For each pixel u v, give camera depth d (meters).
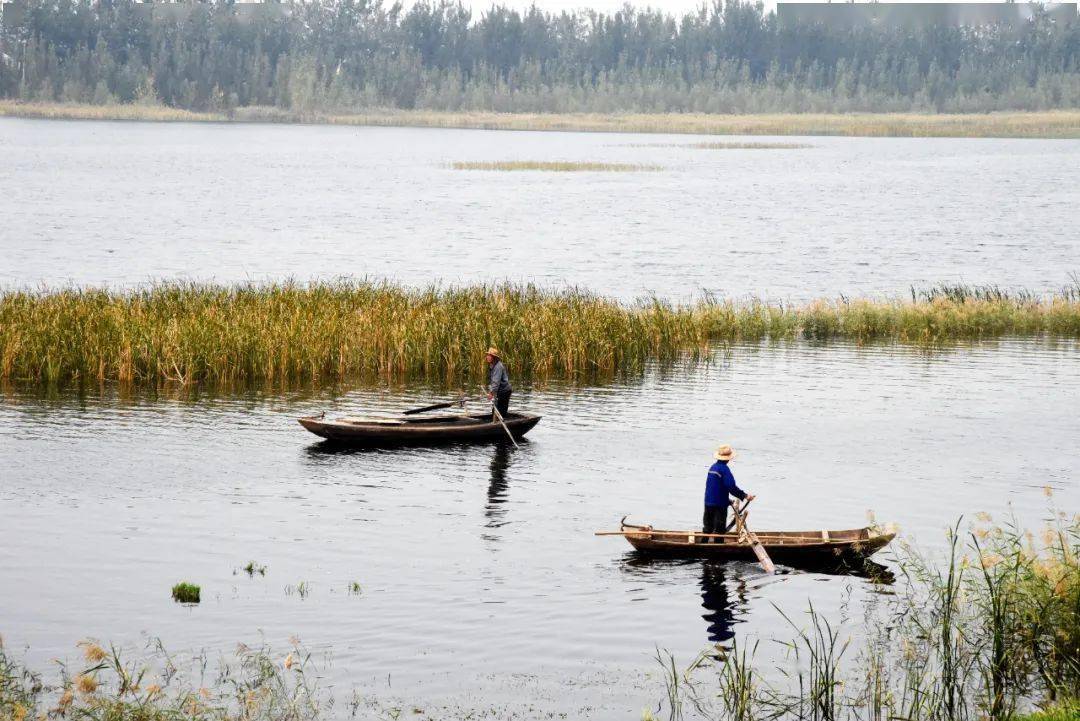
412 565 72.12
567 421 114.94
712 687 55.59
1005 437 107.50
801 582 70.00
